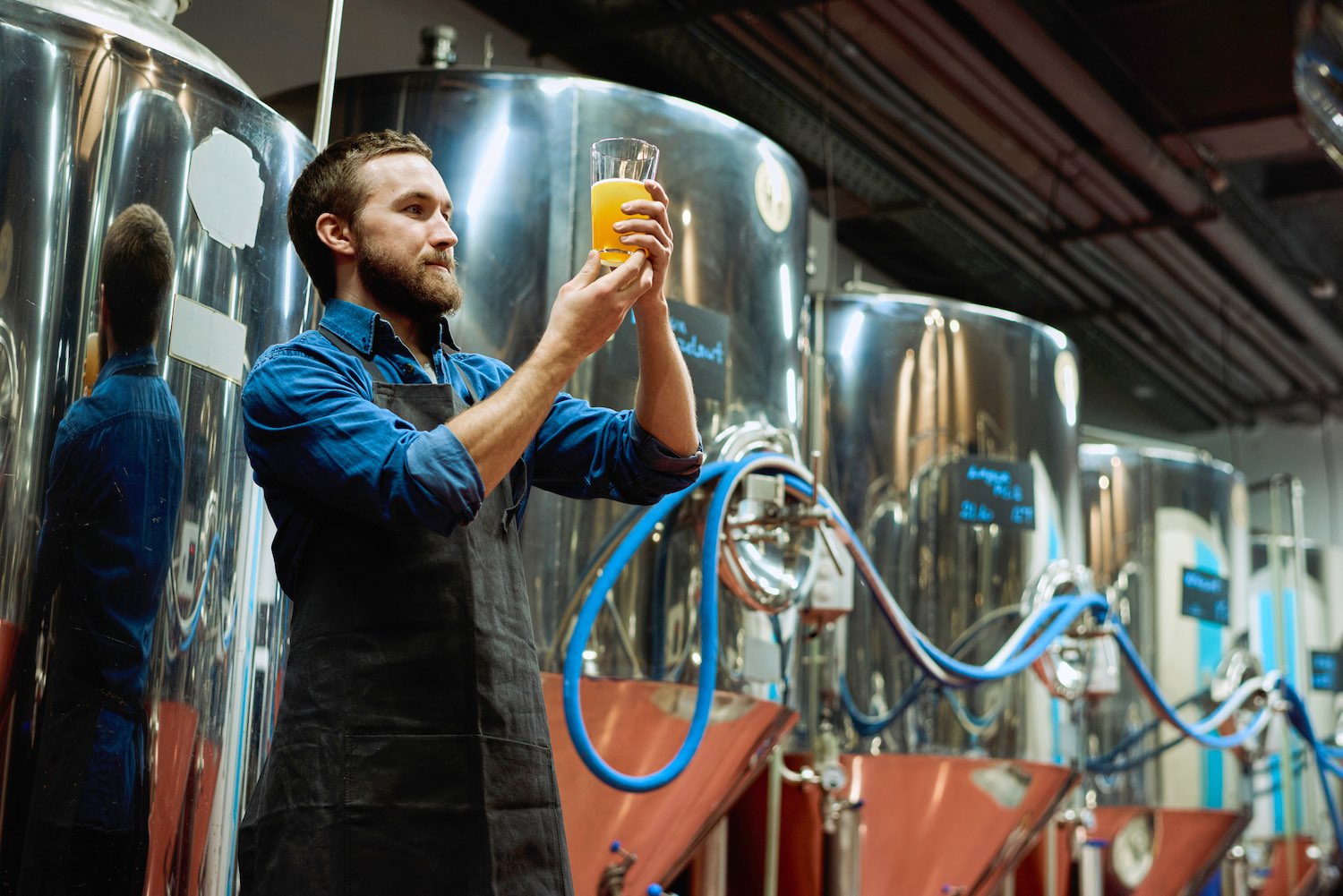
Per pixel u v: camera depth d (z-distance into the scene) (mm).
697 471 2064
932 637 4469
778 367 3527
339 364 1827
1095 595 4711
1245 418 9375
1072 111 5387
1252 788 6230
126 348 2266
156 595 2277
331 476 1715
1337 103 3064
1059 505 4742
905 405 4602
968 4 4695
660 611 3174
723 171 3443
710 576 3158
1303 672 7906
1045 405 4762
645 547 3178
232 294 2445
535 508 3094
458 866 1717
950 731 4461
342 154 1985
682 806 3400
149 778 2258
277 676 2588
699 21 4898
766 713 3451
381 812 1719
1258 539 8375
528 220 3236
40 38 2238
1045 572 4625
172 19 2666
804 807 4664
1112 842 5832
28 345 2170
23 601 2135
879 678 4426
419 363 1969
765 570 3379
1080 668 4770
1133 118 5684
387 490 1688
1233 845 6426
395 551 1782
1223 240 6496
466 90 3324
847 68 5109
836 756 4277
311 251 2002
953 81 5168
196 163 2383
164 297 2318
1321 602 8430
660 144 3361
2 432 2137
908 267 7148
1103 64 5504
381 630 1767
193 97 2393
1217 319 7598
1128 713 5840
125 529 2240
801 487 3453
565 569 3082
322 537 1817
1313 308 7578
